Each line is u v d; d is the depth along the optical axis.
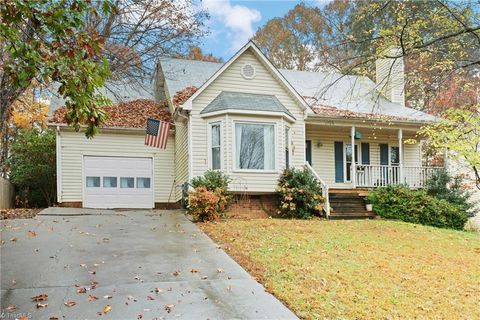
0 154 22.36
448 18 9.23
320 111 16.98
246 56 15.95
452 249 10.93
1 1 5.39
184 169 15.99
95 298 6.50
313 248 9.79
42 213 13.61
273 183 14.88
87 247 9.41
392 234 12.17
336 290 7.14
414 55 10.05
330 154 18.83
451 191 17.02
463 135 11.62
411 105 20.53
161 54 17.48
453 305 6.89
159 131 15.82
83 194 16.95
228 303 6.46
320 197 14.73
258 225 12.16
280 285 7.25
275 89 16.20
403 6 9.30
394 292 7.25
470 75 12.86
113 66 15.44
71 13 5.74
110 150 17.45
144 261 8.47
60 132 16.89
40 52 6.08
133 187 17.64
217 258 8.80
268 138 15.08
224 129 14.71
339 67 10.91
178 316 5.95
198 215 12.71
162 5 16.67
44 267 7.92
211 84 15.46
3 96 11.07
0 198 15.74
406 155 20.03
